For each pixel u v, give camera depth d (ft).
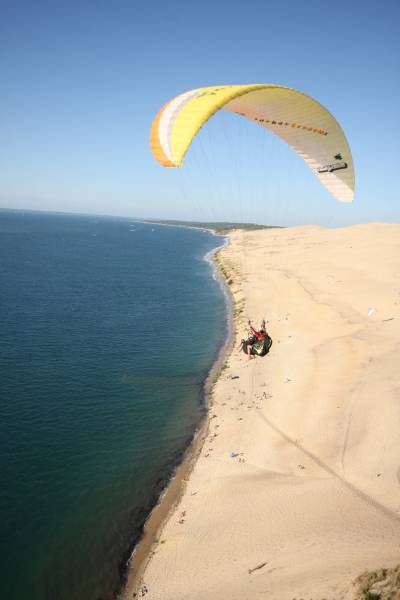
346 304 129.49
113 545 50.80
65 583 46.19
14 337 120.37
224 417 77.10
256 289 182.39
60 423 76.48
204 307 170.40
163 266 305.73
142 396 88.17
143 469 64.69
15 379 92.84
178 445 70.85
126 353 113.29
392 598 30.12
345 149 61.67
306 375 83.82
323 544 41.63
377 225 333.21
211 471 61.77
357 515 45.21
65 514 55.47
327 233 389.60
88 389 90.53
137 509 56.49
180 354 113.60
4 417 77.10
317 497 50.06
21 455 66.64
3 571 47.19
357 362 83.97
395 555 36.17
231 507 52.21
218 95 47.80
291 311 135.03
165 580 44.29
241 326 133.80
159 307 168.76
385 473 51.55
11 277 220.43
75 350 113.39
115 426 76.43
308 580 36.50
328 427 64.75
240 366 99.76
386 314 112.78
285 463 59.06
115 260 334.03
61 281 219.41
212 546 46.65
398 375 74.59
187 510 54.60
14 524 53.36
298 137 63.72
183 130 45.24
